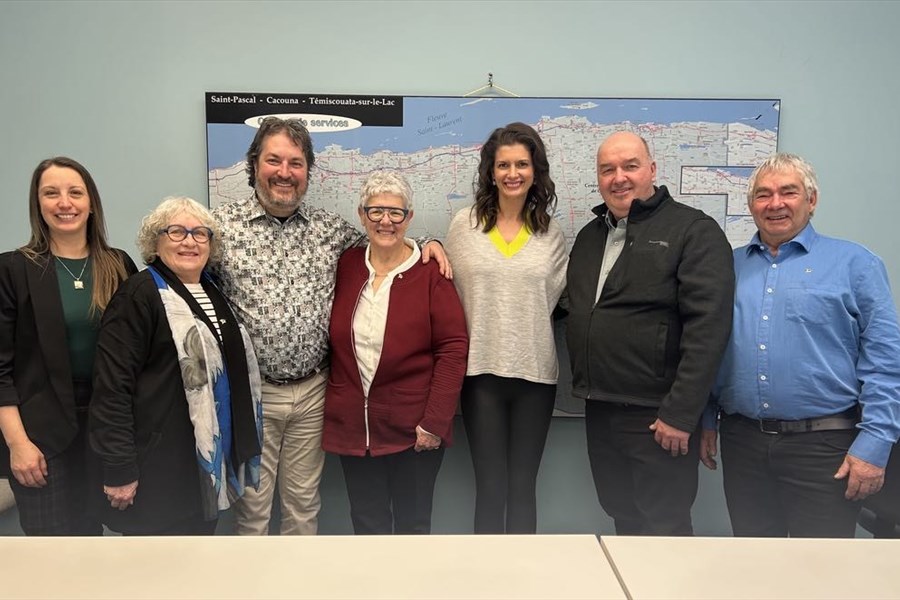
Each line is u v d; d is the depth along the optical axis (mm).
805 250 1558
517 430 1812
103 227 1637
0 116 2070
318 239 1816
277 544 1081
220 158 2066
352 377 1754
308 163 1763
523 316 1765
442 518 2230
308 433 1854
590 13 2061
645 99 2070
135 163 2096
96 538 1099
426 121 2084
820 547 1078
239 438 1566
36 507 1542
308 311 1737
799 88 2086
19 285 1499
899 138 2107
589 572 991
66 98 2064
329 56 2061
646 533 1693
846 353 1505
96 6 2031
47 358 1504
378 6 2049
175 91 2066
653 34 2066
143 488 1445
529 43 2066
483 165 1850
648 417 1654
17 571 979
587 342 1703
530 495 1811
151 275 1487
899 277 2154
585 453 2221
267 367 1729
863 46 2070
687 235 1597
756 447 1598
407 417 1748
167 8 2035
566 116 2084
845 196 2129
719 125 2080
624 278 1643
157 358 1457
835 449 1499
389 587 938
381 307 1765
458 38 2062
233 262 1690
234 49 2053
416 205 2125
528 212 1836
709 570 996
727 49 2072
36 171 1540
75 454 1595
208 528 1558
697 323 1537
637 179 1671
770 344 1543
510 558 1036
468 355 1788
